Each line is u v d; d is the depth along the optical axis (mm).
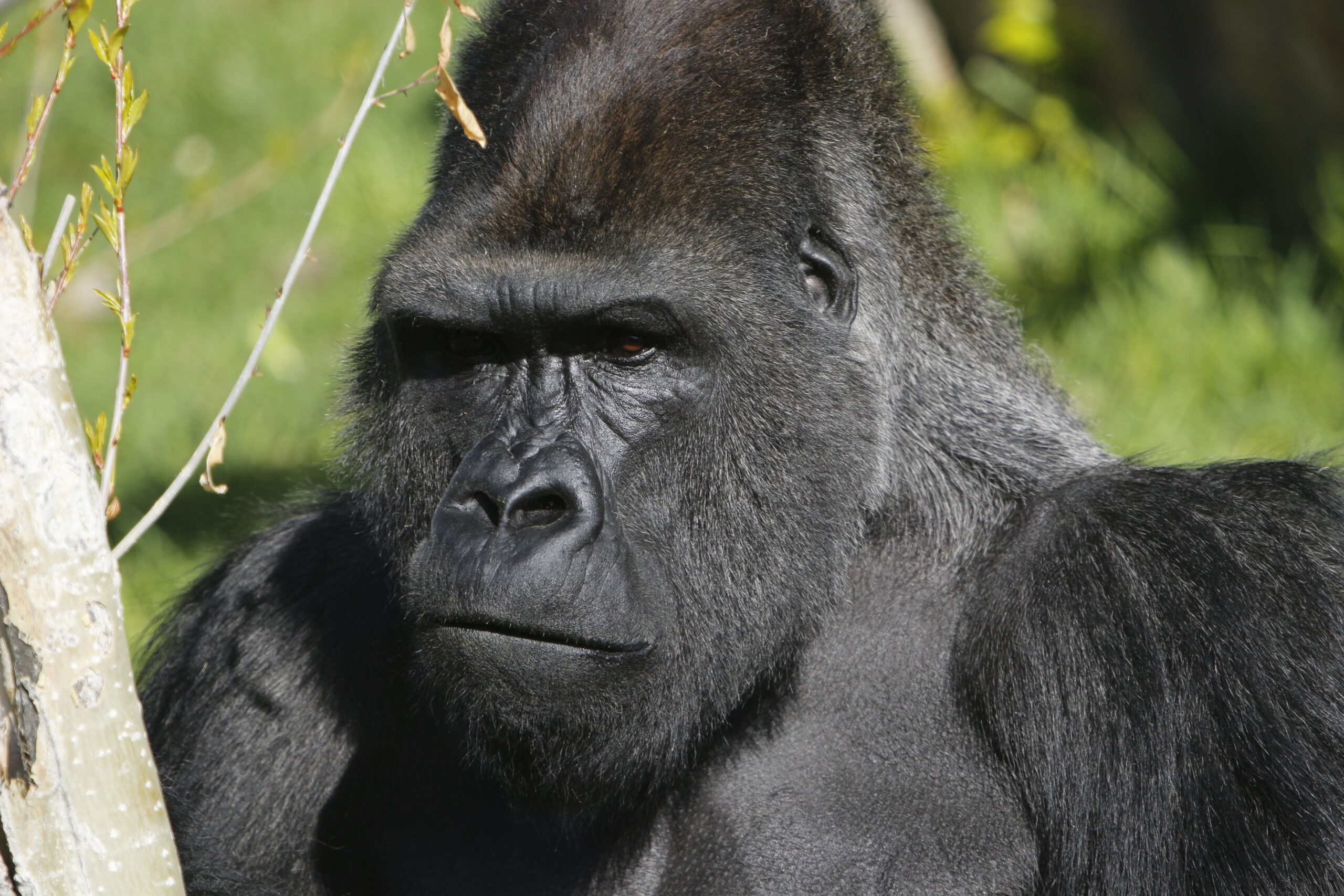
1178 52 33094
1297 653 11570
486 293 11422
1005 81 36062
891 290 13133
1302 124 30922
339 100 18828
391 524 12406
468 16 9398
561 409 11586
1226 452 24875
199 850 13180
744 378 11773
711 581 11820
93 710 8289
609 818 12336
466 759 11977
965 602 12836
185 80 45000
